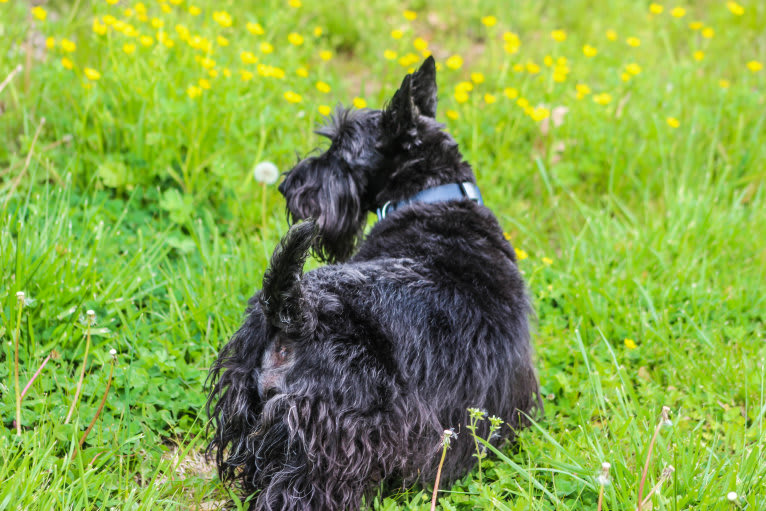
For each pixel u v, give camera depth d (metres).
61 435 2.97
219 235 4.55
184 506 2.91
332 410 2.61
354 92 6.15
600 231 4.81
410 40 6.78
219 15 4.99
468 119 5.36
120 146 4.76
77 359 3.47
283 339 2.70
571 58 6.66
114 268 3.83
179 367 3.52
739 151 5.47
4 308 3.42
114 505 2.79
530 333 3.24
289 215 3.80
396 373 2.71
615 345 4.05
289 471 2.64
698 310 4.21
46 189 4.03
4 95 4.83
